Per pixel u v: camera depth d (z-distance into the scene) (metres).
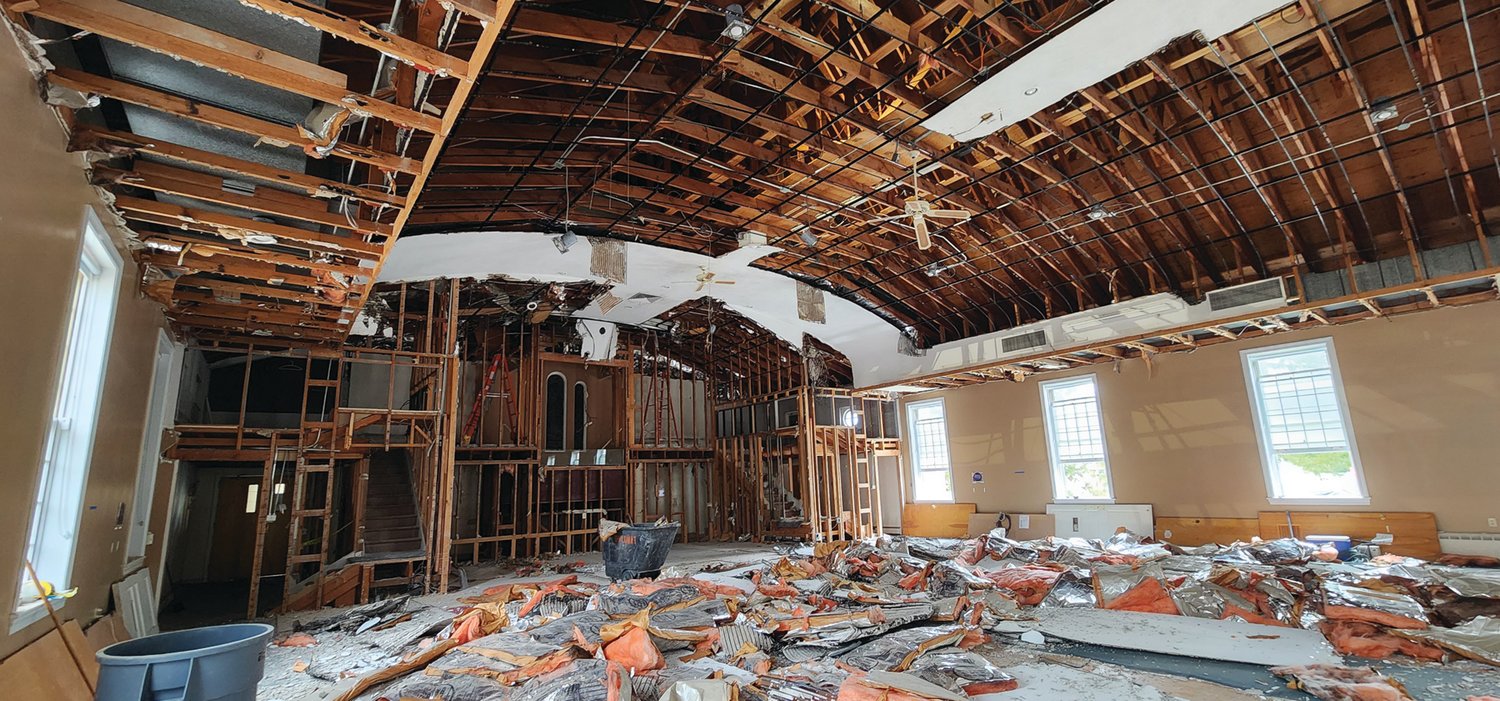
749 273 10.37
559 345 13.59
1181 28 4.88
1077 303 10.48
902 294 11.49
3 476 2.63
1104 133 7.18
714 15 5.31
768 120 6.34
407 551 8.21
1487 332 7.77
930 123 6.11
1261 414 9.38
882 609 5.70
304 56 3.02
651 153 7.29
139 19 2.41
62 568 3.66
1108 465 10.84
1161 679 4.09
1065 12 4.98
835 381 14.43
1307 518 8.75
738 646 4.68
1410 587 5.54
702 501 15.26
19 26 2.43
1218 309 8.75
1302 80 6.41
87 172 3.36
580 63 5.61
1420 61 6.04
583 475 12.86
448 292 10.20
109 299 4.06
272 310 6.11
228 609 7.34
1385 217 7.93
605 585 8.03
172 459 6.68
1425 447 8.05
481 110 5.58
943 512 13.23
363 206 4.34
